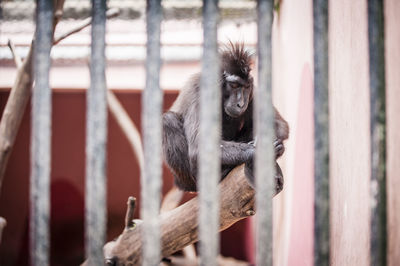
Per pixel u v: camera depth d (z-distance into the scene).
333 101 4.32
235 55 4.38
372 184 2.74
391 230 2.86
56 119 9.64
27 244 9.45
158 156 2.68
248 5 7.71
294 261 5.81
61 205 9.66
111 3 7.94
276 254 7.32
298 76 5.68
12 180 9.48
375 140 2.71
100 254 2.68
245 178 3.46
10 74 7.66
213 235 2.70
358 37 3.45
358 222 3.45
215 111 2.70
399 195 2.88
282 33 6.98
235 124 4.70
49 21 2.75
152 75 2.67
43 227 2.69
